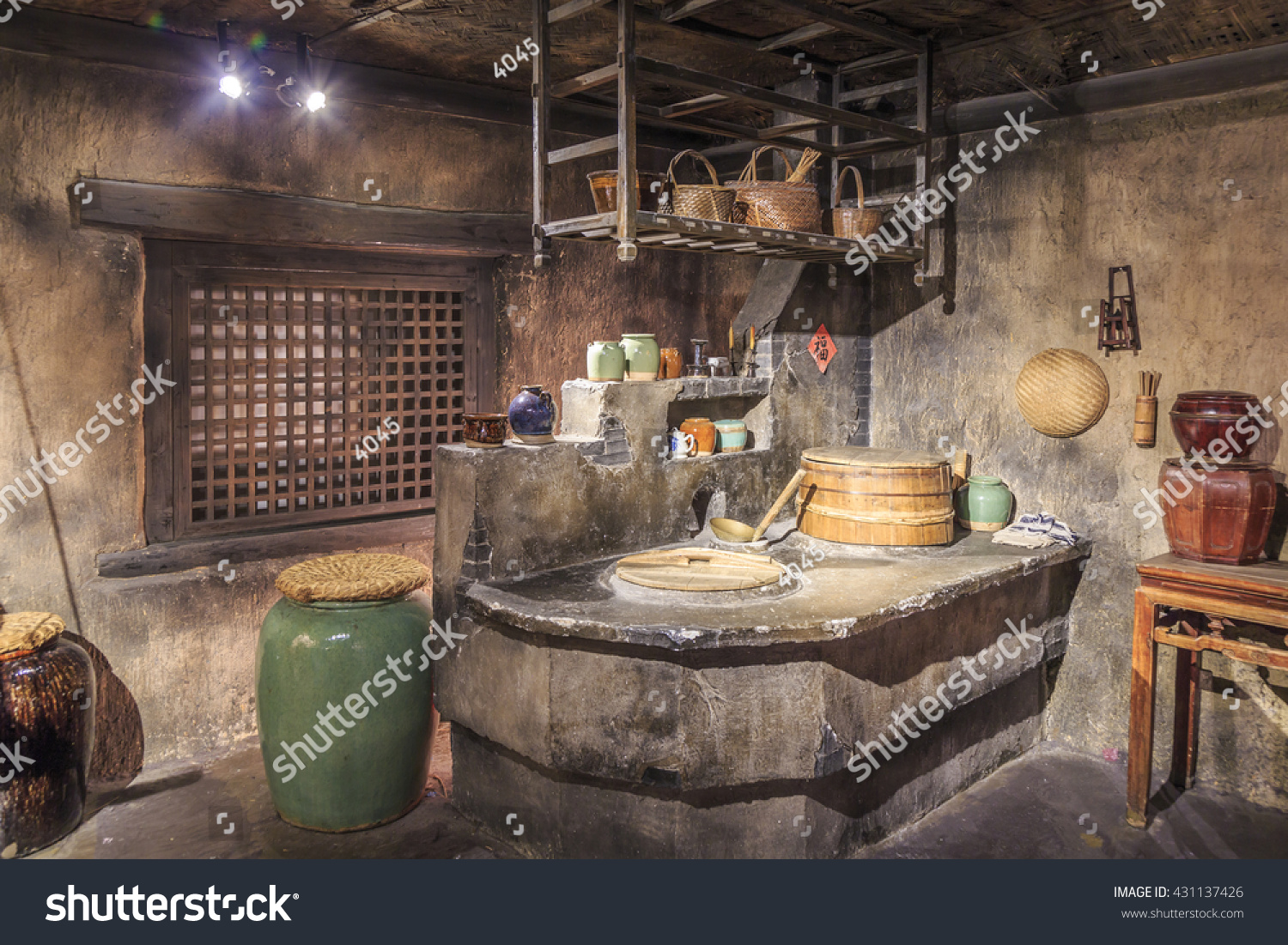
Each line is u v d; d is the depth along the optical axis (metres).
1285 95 3.42
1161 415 3.80
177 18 3.42
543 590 3.25
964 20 3.59
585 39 3.76
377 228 4.08
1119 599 3.96
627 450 3.76
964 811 3.57
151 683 3.71
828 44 3.89
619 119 3.11
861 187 4.04
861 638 3.05
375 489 4.38
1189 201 3.67
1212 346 3.65
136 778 3.66
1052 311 4.10
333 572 3.42
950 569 3.55
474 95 4.33
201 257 3.77
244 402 3.96
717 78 3.34
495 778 3.33
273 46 3.70
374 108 4.06
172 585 3.72
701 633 2.75
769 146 4.09
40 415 3.42
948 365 4.48
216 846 3.19
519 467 3.39
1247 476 3.28
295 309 4.13
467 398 4.60
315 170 3.92
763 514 4.35
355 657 3.22
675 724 2.85
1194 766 3.79
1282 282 3.46
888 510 3.82
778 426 4.38
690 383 4.01
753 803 2.98
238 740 3.96
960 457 4.39
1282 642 3.52
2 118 3.26
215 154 3.66
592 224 3.28
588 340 4.97
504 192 4.52
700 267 5.43
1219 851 3.27
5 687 3.04
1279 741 3.57
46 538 3.46
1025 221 4.15
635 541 3.82
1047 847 3.30
